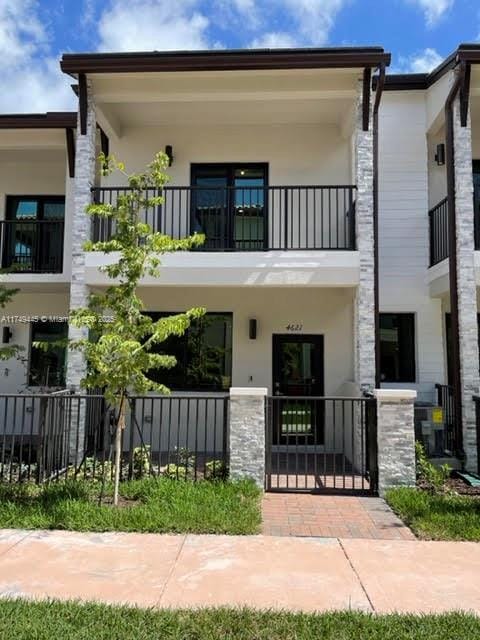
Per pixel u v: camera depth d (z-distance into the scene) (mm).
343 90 8586
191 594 3697
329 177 10195
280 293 10281
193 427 10000
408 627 3209
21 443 6824
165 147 10320
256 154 10297
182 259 8328
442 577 4055
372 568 4219
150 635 3084
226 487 6184
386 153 10172
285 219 8562
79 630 3123
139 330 5855
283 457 9242
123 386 5875
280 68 8102
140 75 8367
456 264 8266
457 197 8289
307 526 5332
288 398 6812
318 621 3268
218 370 10258
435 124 9805
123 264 5926
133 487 6160
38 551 4508
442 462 7848
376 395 6605
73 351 8039
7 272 9281
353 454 8031
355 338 8492
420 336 9836
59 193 11586
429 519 5348
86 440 7957
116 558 4359
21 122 9680
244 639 3074
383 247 10023
